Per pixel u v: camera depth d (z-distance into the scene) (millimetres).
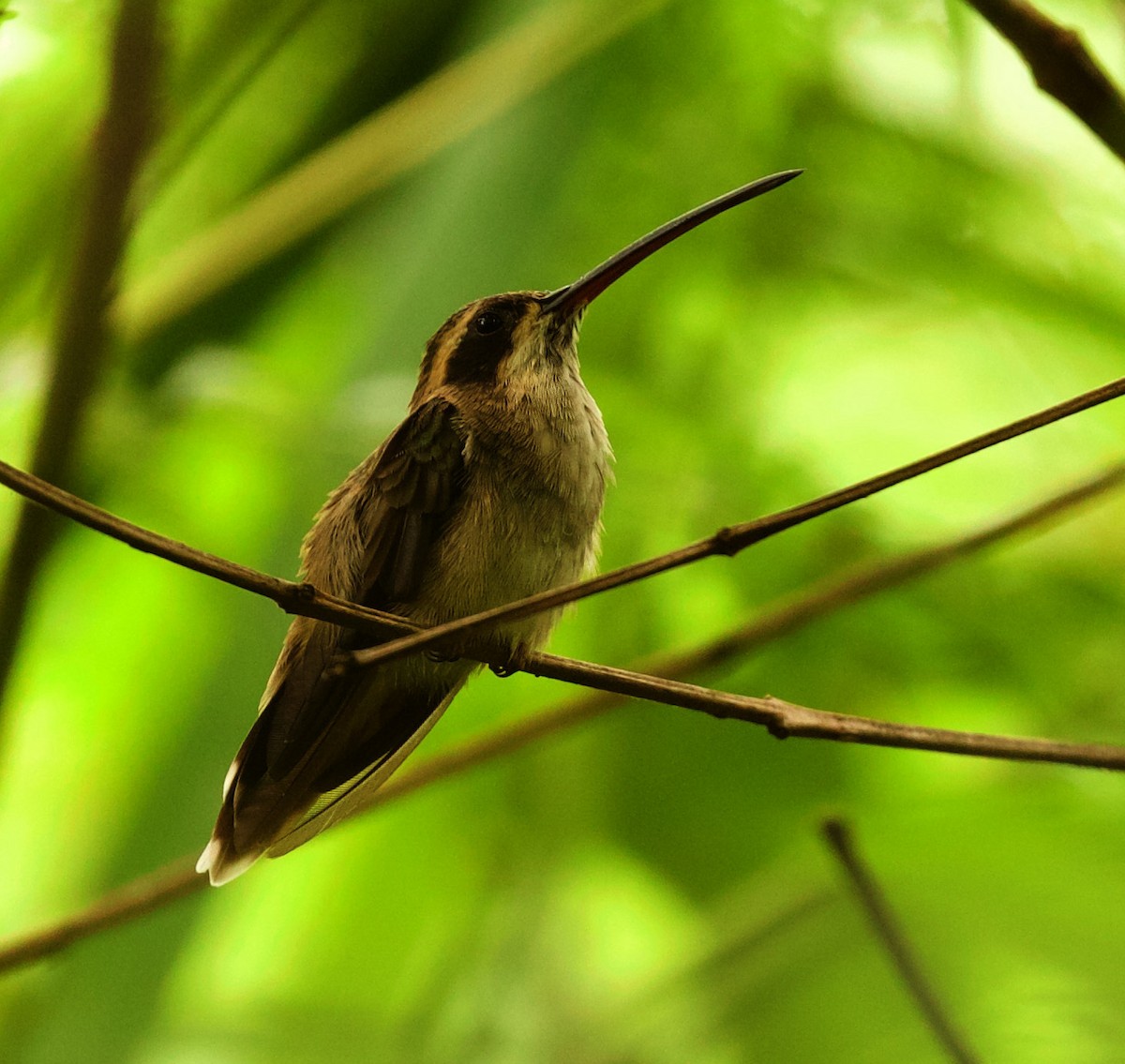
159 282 8617
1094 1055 6910
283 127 10008
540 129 9273
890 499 10047
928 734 5465
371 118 10133
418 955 10781
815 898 8398
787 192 10305
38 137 7586
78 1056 7824
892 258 10477
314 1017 10453
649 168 10227
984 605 9641
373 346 9094
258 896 10906
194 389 9078
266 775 6684
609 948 10375
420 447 7188
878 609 9578
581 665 6270
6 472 4750
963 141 10211
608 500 9656
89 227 5336
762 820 10164
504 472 7160
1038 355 10570
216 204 10008
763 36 9828
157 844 8188
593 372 10172
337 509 7605
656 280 10359
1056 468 10352
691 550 4906
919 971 5699
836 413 10367
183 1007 10250
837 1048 7516
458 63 9656
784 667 9867
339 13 9664
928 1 9367
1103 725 9305
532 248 9039
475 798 10398
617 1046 8586
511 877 10477
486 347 7922
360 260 10352
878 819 8617
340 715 6910
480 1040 9977
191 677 9695
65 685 10969
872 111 10141
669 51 9859
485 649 6797
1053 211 10391
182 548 4992
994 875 8016
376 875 10875
